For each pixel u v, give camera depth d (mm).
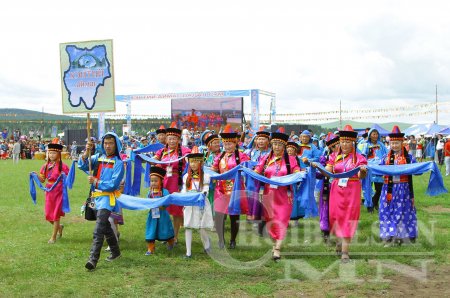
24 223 11805
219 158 9938
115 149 8047
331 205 8375
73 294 6453
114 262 8094
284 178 8484
